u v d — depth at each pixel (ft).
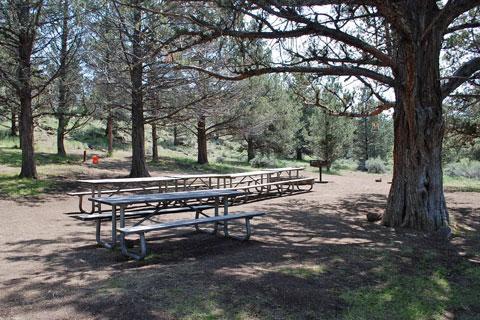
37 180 42.50
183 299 10.77
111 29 37.32
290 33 19.42
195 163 77.05
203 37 19.69
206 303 10.49
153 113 53.78
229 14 18.51
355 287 12.20
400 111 22.58
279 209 31.78
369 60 23.11
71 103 48.01
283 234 21.31
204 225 24.48
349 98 28.12
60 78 44.16
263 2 17.67
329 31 19.60
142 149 50.19
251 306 10.39
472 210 30.37
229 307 10.28
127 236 20.97
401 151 22.57
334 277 13.17
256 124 71.15
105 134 98.63
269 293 11.41
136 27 22.84
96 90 46.73
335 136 75.41
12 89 42.01
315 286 12.17
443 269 14.24
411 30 20.04
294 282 12.46
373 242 18.92
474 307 10.89
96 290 11.53
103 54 40.52
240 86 50.57
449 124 45.14
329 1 17.76
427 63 20.67
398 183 22.74
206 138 82.64
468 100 38.27
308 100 29.68
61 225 24.12
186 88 46.44
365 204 34.68
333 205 34.09
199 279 12.64
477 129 44.27
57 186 41.09
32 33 38.81
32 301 10.69
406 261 15.38
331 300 11.04
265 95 86.48
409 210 21.99
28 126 43.19
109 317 9.55
